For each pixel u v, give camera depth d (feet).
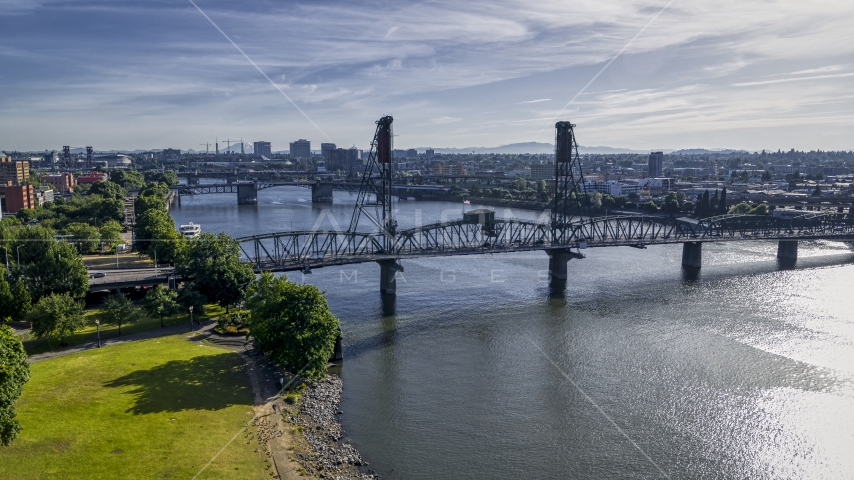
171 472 266.77
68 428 295.69
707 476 296.92
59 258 492.95
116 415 312.71
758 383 404.36
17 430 264.31
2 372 259.19
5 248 568.82
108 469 264.72
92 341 424.87
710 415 358.64
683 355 456.86
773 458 313.12
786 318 558.15
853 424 348.38
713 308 595.06
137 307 479.00
